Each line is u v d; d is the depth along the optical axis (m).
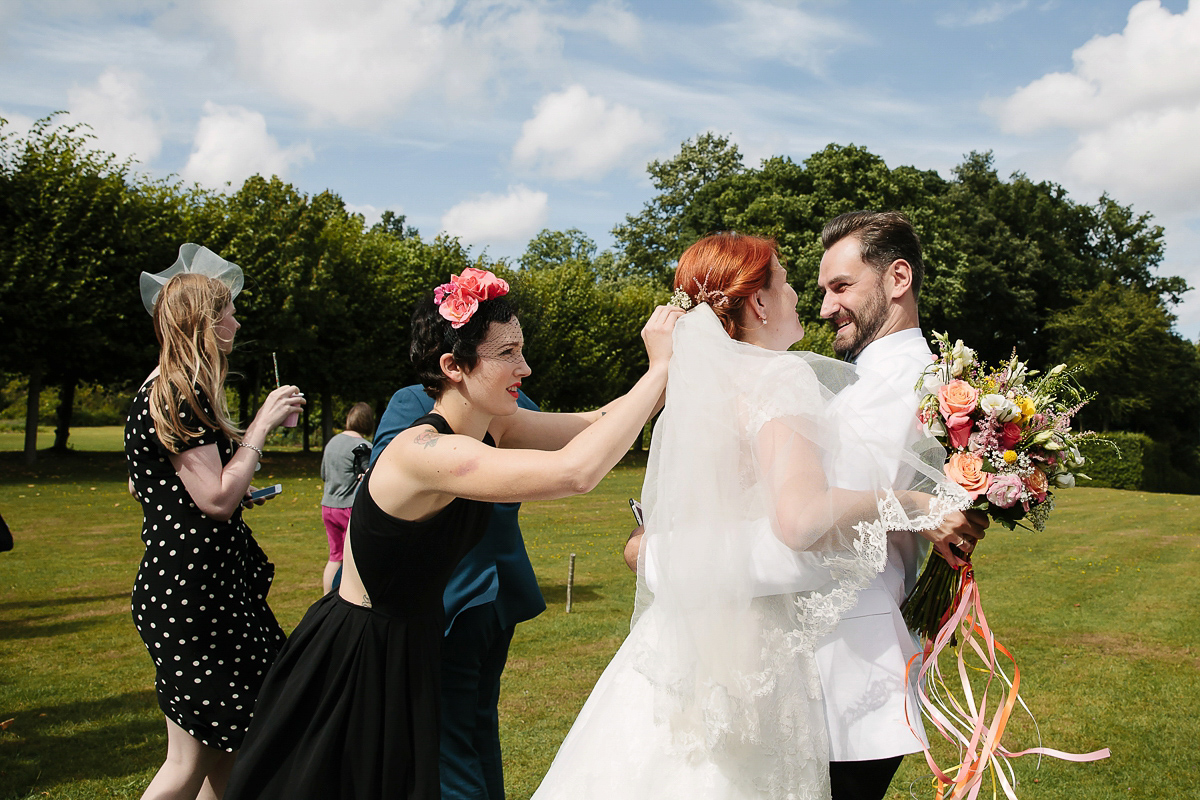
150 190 22.81
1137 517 17.20
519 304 2.41
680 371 1.89
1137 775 3.97
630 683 2.00
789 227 35.38
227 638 2.62
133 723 4.38
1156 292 50.78
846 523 1.78
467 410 2.16
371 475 2.03
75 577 8.38
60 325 19.92
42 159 20.12
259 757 2.02
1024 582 9.23
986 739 2.10
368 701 2.01
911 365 2.23
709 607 1.78
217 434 2.66
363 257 26.97
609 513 15.04
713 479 1.82
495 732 3.00
